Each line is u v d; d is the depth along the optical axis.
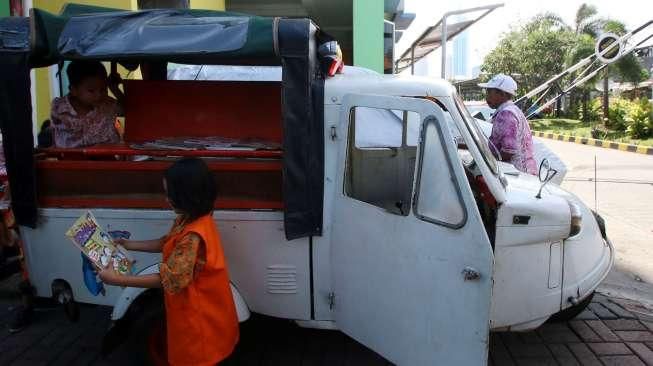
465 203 2.53
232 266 3.17
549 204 3.02
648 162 13.59
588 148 17.88
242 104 3.56
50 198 3.28
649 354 3.76
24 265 3.93
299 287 3.17
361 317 3.01
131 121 3.64
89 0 6.45
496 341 3.94
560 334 4.04
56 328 4.10
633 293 4.96
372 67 10.19
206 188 2.67
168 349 2.79
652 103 19.70
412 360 2.79
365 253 2.93
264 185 3.09
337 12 12.12
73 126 3.49
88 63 3.52
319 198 3.03
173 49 2.88
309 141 2.93
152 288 3.03
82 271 3.32
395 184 3.25
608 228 7.20
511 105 4.86
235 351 3.74
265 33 2.83
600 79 24.36
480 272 2.50
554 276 3.17
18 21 3.14
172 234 2.75
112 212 3.20
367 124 3.18
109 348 3.12
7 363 3.61
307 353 3.74
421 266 2.71
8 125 3.18
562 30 33.56
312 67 2.95
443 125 2.61
